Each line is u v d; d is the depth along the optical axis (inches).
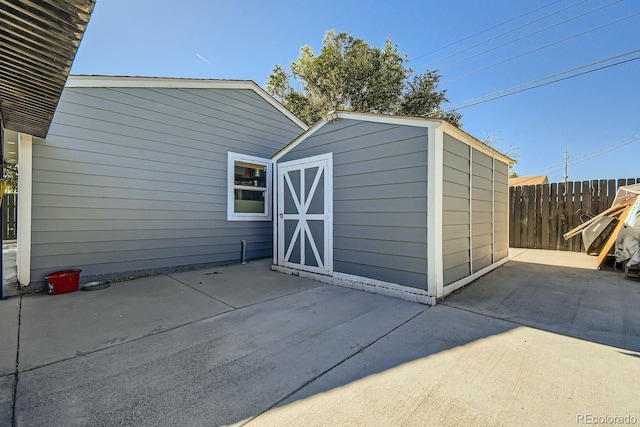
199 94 242.2
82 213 187.9
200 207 242.8
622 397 70.4
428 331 111.9
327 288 177.6
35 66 100.2
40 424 62.9
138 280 199.6
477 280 186.1
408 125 153.6
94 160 192.2
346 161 182.1
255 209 285.1
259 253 285.0
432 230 144.6
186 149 234.4
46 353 96.9
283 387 77.0
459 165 171.0
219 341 105.8
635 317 122.0
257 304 148.2
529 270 211.3
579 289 162.9
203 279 202.1
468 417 64.4
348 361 90.3
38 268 173.3
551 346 98.0
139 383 79.3
